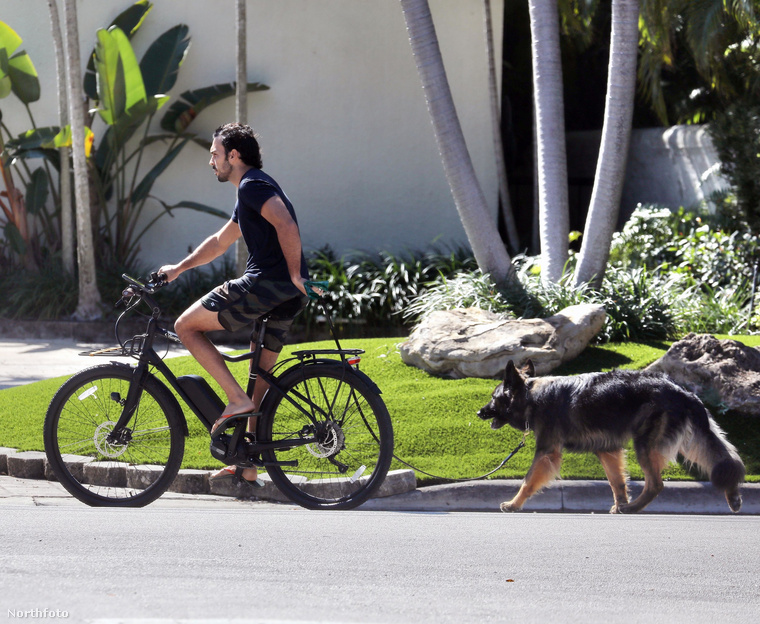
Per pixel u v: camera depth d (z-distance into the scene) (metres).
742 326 14.74
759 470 9.29
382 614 3.85
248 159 6.69
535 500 8.88
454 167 14.27
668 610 4.09
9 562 4.62
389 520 6.54
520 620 3.83
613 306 13.39
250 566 4.71
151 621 3.58
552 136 14.75
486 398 10.74
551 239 14.66
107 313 19.84
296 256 6.36
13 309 20.39
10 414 11.09
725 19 18.28
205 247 7.08
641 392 8.17
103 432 7.38
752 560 5.20
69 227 21.00
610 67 13.62
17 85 20.78
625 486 8.56
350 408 7.05
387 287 20.20
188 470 9.27
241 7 19.23
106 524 5.95
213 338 18.92
